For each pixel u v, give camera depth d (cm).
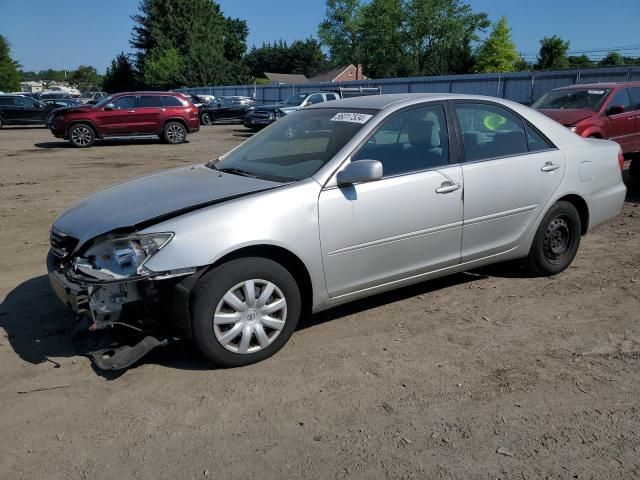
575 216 513
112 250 337
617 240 648
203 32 7475
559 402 322
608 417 307
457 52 5547
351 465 272
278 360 372
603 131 1019
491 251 464
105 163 1410
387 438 292
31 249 630
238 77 7612
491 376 351
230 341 354
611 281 510
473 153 447
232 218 344
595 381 343
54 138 2194
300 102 2344
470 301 467
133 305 341
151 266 328
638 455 277
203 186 390
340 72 8244
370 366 364
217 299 343
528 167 471
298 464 273
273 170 410
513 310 448
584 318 432
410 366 364
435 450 282
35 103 2825
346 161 388
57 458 279
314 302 383
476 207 442
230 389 338
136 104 1881
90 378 351
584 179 512
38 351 385
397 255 409
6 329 419
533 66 6350
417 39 6550
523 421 305
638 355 374
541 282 508
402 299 473
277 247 358
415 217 409
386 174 403
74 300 330
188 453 282
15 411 318
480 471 267
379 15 6600
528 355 376
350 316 440
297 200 363
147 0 7581
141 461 276
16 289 503
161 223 338
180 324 342
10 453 283
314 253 371
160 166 1352
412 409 317
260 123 2394
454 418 308
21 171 1253
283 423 306
